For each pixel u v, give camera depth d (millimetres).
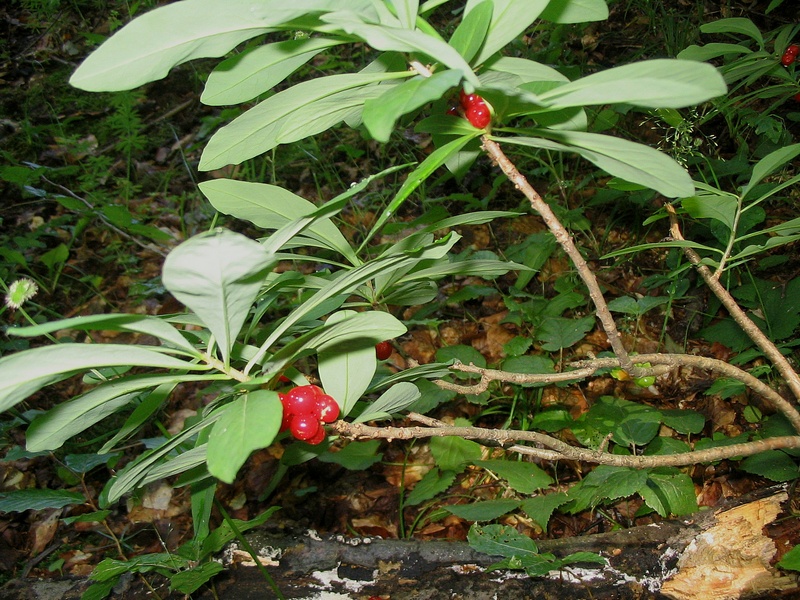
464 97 223
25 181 828
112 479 409
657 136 773
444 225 289
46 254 795
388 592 396
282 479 583
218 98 238
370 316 230
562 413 542
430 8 221
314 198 875
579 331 580
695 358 285
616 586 385
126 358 207
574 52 950
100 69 201
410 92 179
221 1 198
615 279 709
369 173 892
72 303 816
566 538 404
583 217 734
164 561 378
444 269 309
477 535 390
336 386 263
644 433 491
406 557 404
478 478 560
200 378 225
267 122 236
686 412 515
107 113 1052
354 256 298
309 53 233
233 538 406
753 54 446
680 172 203
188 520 565
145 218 888
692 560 391
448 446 544
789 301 559
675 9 965
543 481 469
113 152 986
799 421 293
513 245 699
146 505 578
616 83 181
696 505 437
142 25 197
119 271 852
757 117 621
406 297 345
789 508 401
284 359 238
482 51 221
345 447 550
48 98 1084
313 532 419
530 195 225
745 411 539
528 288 724
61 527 569
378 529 540
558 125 243
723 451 294
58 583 413
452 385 307
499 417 600
